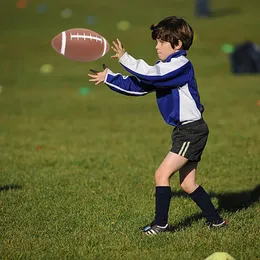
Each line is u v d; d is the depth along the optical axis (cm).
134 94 1739
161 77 1664
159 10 12350
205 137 1739
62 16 11875
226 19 10875
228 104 5053
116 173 2758
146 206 2162
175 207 2128
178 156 1725
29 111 5075
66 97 5825
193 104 1716
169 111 1731
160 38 1744
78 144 3588
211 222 1831
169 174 1733
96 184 2533
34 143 3647
